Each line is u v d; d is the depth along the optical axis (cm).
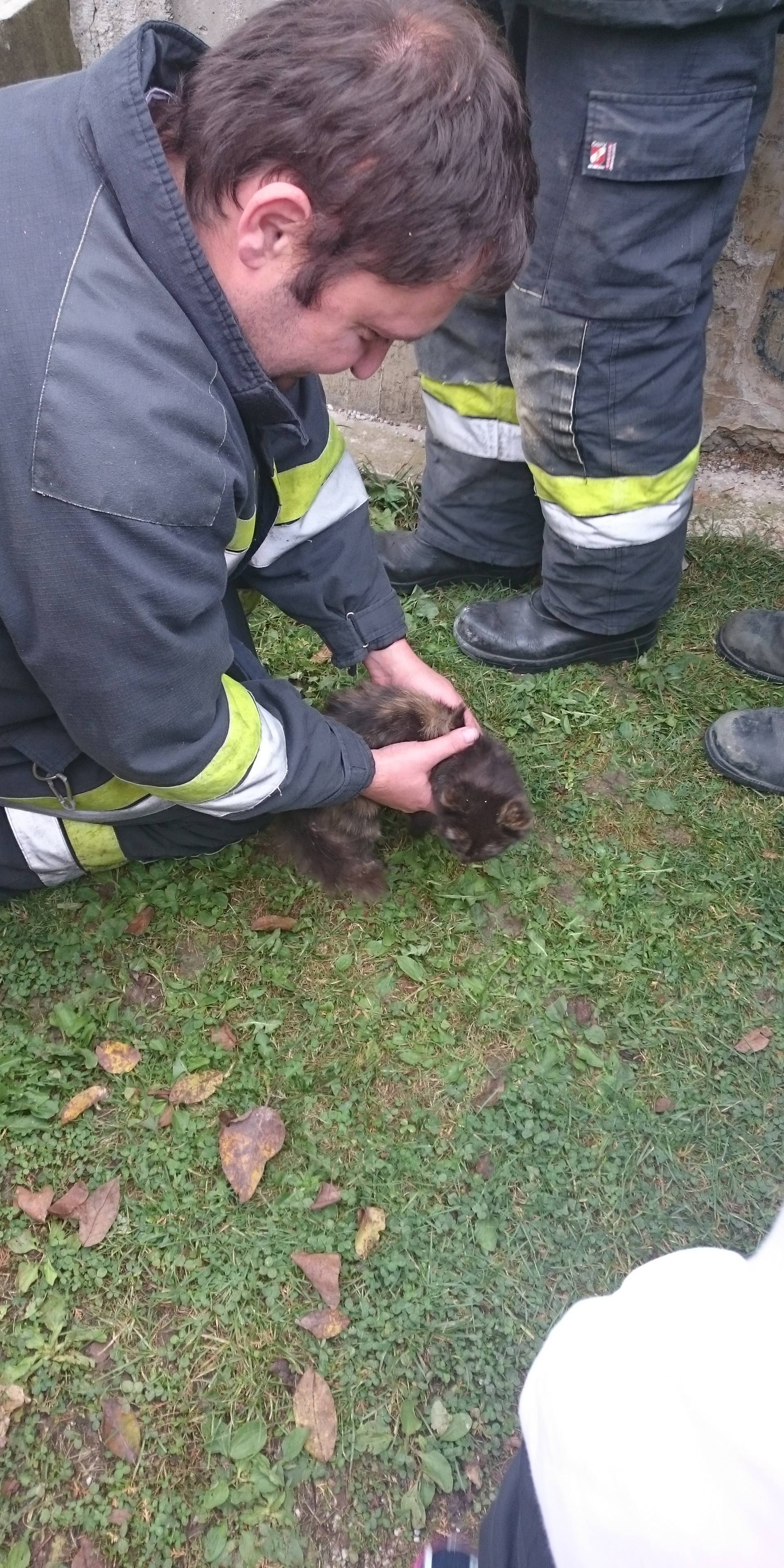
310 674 125
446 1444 72
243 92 52
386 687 108
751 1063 93
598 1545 35
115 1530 69
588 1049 93
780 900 104
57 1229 81
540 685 124
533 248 94
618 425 100
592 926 103
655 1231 83
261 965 97
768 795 114
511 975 98
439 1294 79
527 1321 78
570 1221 83
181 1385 74
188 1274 79
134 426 56
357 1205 83
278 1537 68
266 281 57
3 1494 70
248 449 68
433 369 118
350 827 101
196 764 75
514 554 133
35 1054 90
